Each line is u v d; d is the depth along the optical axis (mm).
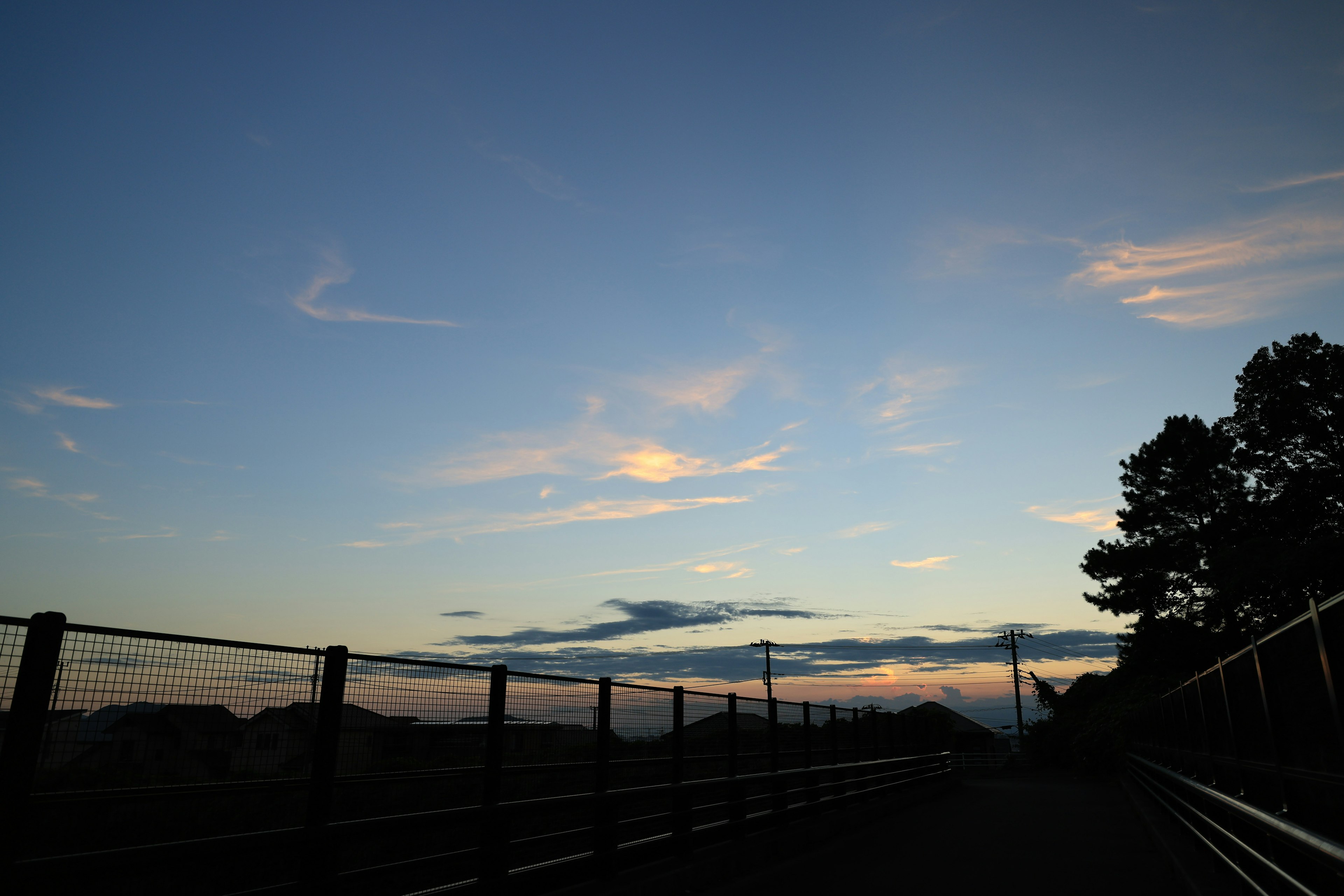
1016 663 68438
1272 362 35656
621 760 10195
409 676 7141
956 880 11109
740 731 13844
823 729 18281
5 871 4258
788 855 13320
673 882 9766
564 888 8719
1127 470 40438
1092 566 40062
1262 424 35906
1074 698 60219
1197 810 10625
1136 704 39938
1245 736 7441
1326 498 33688
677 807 11102
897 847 14438
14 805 4355
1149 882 10891
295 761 5941
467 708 7730
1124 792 27172
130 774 4926
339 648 6406
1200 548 36938
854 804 18844
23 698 4496
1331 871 4641
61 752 4633
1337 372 33531
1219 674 8422
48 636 4629
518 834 9008
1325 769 5008
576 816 9766
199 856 5109
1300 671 5426
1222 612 36219
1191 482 38062
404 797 7129
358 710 6613
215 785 5340
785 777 14633
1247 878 7293
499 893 7727
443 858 7180
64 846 4672
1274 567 29859
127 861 4742
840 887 10609
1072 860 12867
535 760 8680
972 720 83062
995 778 44531
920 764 26344
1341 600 4375
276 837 5633
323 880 5949
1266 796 6855
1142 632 38312
